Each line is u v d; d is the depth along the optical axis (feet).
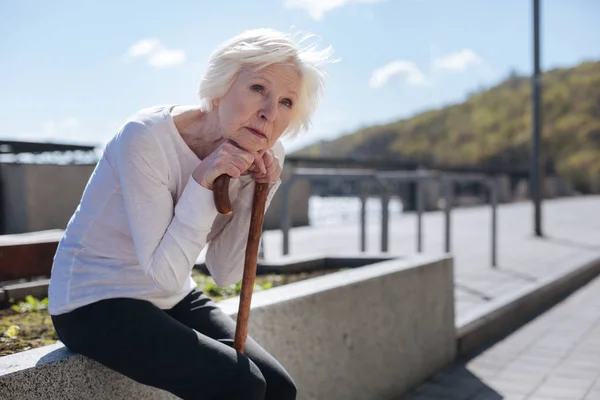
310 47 5.89
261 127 5.66
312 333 9.69
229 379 5.39
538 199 38.34
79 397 5.93
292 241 34.71
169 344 5.46
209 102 5.76
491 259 27.32
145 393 6.61
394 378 11.89
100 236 5.74
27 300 10.46
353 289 10.69
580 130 213.87
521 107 289.94
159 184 5.55
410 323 12.44
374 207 66.39
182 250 5.50
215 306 6.65
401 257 14.97
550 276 22.98
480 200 83.71
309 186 45.70
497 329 17.11
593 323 18.17
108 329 5.55
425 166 67.41
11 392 5.38
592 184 139.54
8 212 28.45
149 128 5.57
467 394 12.27
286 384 5.87
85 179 29.58
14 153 30.32
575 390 12.46
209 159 5.57
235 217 6.53
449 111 322.34
